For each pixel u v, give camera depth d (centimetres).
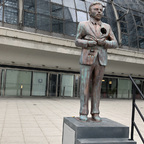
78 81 2083
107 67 2134
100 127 346
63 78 2022
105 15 2095
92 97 409
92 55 390
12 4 1620
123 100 2180
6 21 1566
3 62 1706
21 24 1608
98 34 393
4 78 1752
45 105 1302
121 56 1948
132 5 2355
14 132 588
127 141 340
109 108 1335
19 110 1020
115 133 354
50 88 1962
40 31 1702
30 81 1877
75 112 1045
